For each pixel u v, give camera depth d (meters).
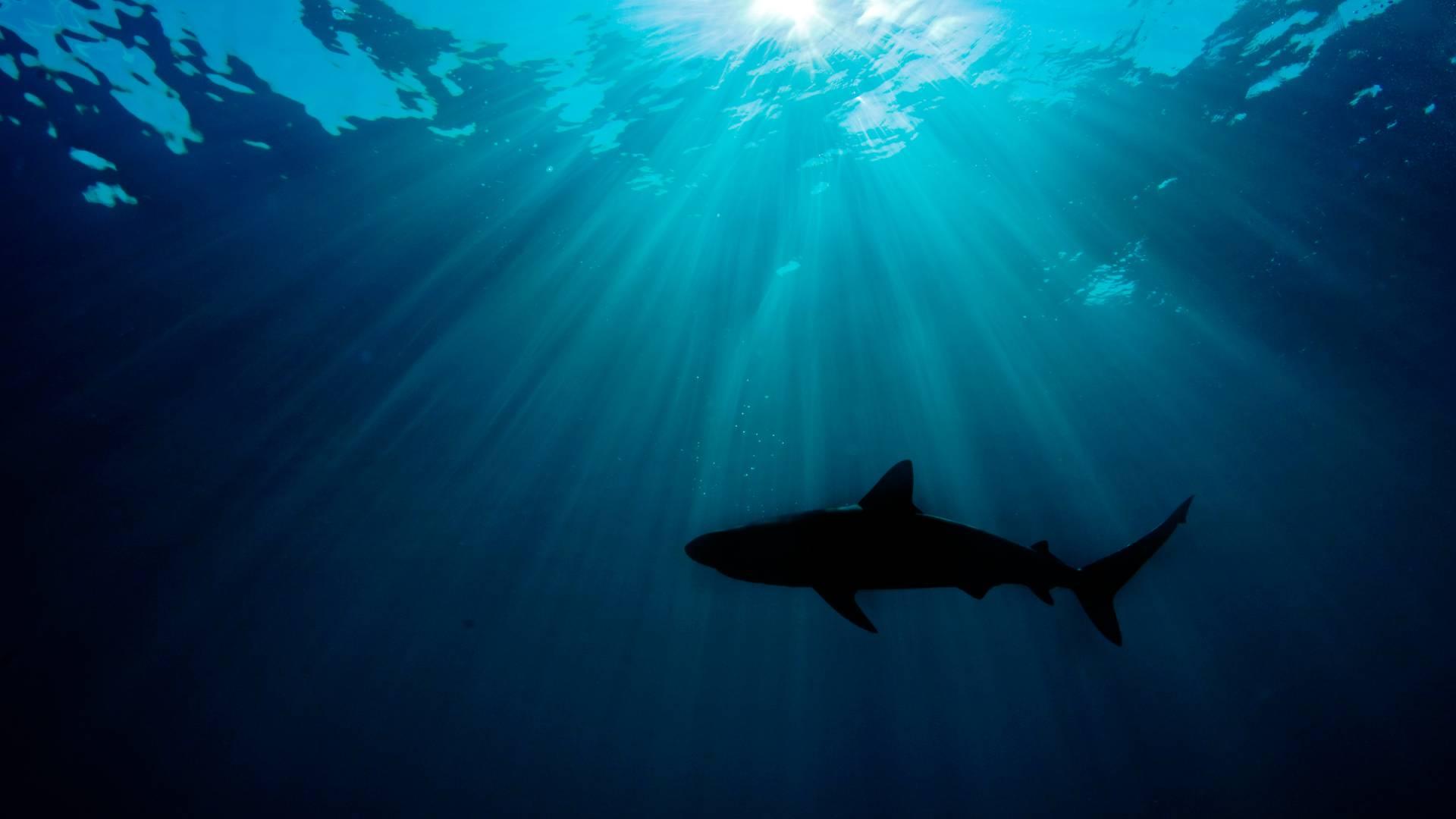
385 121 9.55
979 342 14.79
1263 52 9.89
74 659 23.66
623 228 11.66
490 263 11.70
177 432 13.63
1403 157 11.21
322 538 19.48
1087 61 10.02
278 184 9.79
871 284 13.06
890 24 9.43
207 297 10.93
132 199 9.37
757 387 14.99
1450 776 19.58
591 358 13.95
